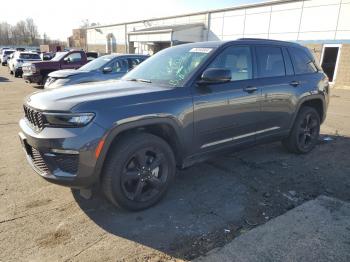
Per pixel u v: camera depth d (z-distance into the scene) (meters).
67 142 3.01
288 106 4.94
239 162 5.00
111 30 44.53
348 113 9.94
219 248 2.85
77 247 2.88
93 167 3.08
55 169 3.16
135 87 3.70
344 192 3.98
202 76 3.72
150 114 3.34
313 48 19.38
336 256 2.72
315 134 5.60
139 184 3.43
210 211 3.52
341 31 17.89
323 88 5.57
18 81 18.53
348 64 17.70
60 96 3.35
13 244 2.90
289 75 5.02
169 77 3.98
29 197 3.80
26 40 96.81
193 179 4.35
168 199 3.79
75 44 67.81
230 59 4.21
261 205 3.64
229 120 4.11
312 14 19.22
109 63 9.91
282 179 4.36
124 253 2.80
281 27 21.14
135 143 3.31
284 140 5.37
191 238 3.02
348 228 3.14
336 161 5.11
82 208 3.56
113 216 3.40
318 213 3.41
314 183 4.24
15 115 8.70
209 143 3.99
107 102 3.18
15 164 4.88
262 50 4.68
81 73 9.48
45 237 3.02
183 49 4.47
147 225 3.24
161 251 2.83
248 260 2.67
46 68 14.47
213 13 26.47
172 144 3.75
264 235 3.02
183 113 3.60
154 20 35.56
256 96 4.38
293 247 2.84
